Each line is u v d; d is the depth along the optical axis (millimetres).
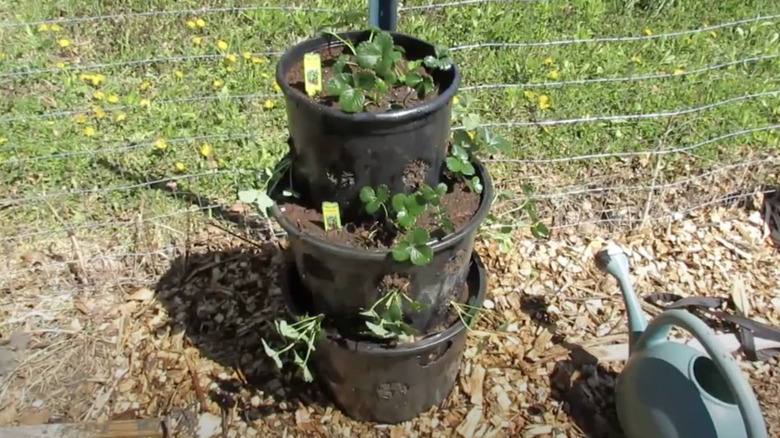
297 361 2000
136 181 2850
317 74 1765
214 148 2961
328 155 1767
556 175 2984
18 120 2982
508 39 3635
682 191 2965
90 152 2789
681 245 2824
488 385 2348
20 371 2355
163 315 2529
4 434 2082
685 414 1924
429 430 2234
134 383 2340
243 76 3291
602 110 3223
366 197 1762
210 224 2764
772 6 3926
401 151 1737
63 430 2100
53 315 2518
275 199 1948
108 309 2543
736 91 3328
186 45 3510
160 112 3102
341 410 2277
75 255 2652
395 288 1850
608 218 2893
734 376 1760
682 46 3625
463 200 1943
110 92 3227
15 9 3709
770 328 2465
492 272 2697
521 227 2818
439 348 2084
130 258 2662
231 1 3775
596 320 2559
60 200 2777
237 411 2268
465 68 3395
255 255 2709
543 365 2410
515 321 2541
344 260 1793
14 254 2648
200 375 2363
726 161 3045
